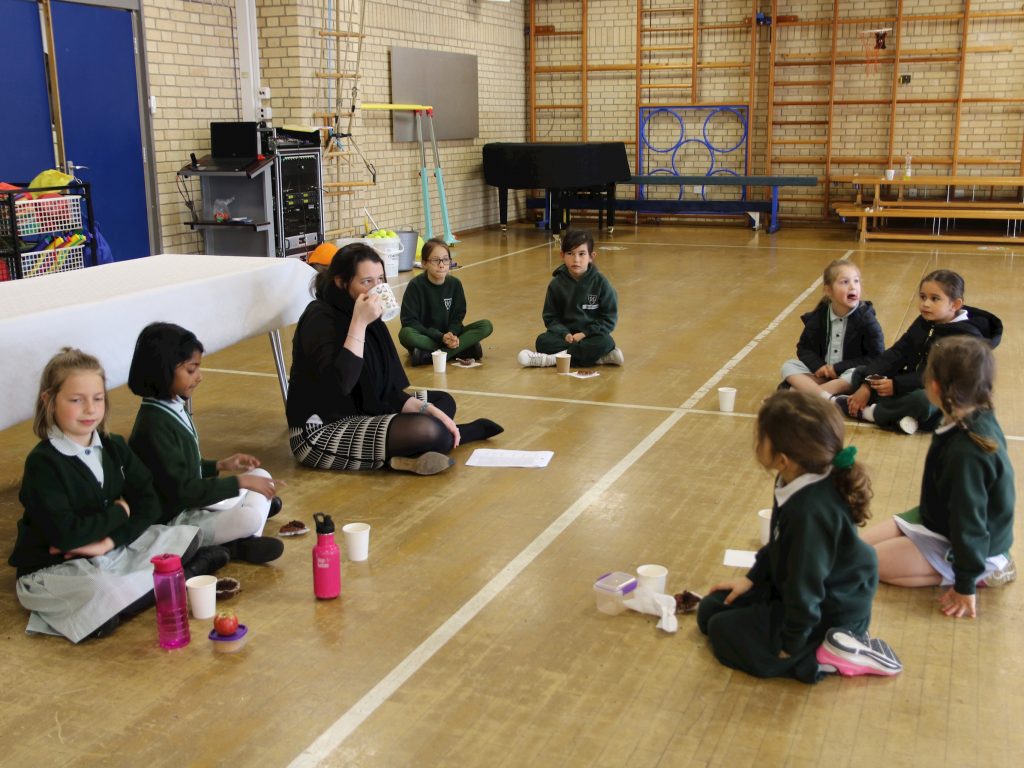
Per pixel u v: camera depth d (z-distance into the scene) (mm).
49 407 2545
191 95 8453
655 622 2609
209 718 2182
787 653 2279
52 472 2541
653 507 3406
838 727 2127
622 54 13180
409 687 2301
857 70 12320
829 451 2141
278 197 8406
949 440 2547
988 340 4109
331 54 9648
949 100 11992
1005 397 4727
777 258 9898
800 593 2176
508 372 5379
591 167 11906
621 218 13828
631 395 4887
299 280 4238
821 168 12734
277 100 9359
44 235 5984
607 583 2684
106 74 7617
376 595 2773
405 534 3191
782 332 6363
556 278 5617
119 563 2682
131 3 7727
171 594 2469
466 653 2453
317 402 3756
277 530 3227
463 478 3707
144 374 2820
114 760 2033
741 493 3531
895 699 2236
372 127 10383
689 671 2363
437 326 5605
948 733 2104
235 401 4848
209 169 8023
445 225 10992
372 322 3787
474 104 12258
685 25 12820
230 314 3812
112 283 3645
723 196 13242
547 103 13742
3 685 2336
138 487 2756
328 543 2727
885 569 2770
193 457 2920
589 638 2525
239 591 2807
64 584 2572
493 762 2018
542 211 13922
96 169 7629
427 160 11430
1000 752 2039
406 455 3734
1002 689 2273
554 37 13453
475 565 2959
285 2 9070
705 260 9812
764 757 2027
